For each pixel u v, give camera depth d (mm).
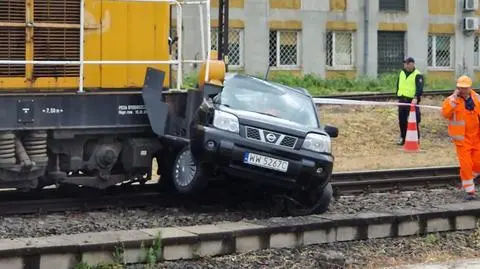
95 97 9805
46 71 9930
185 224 9312
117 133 10055
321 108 21750
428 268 8086
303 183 9633
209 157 9367
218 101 10133
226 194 11227
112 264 7359
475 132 11367
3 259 6895
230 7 28750
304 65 30203
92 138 10000
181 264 7699
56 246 7129
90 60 10172
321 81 28141
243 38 29109
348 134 18984
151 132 10320
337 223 8734
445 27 33094
